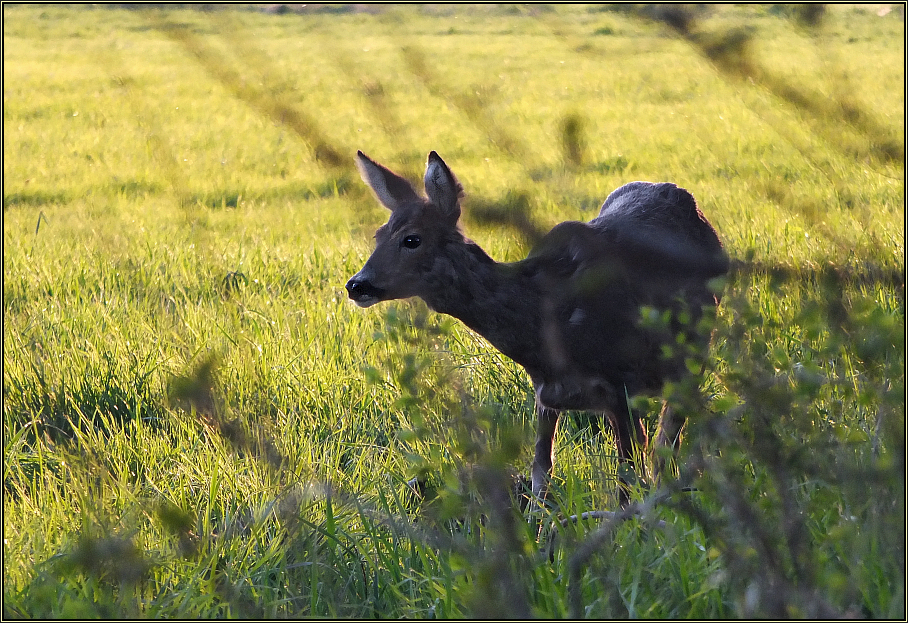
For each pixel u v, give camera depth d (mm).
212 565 8891
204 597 8375
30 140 40094
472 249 10531
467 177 26328
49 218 26672
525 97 36812
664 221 11656
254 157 34844
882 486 7203
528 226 5180
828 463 7125
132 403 13773
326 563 9234
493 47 51531
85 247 22359
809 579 6477
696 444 7297
